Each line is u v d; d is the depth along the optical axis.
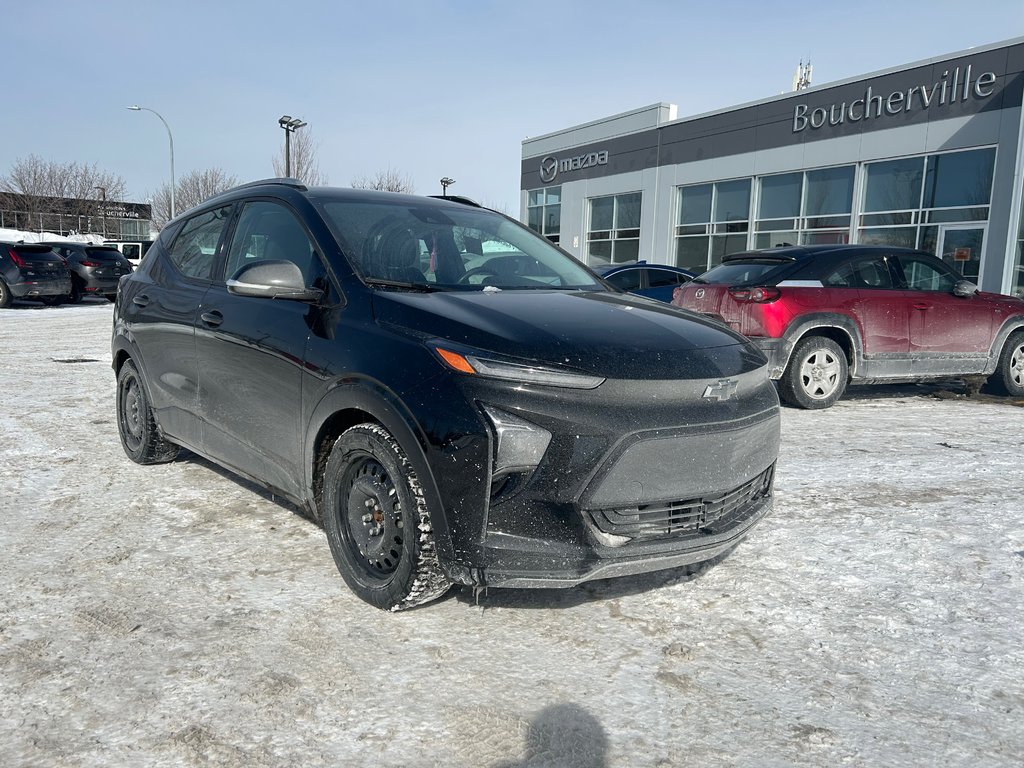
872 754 2.09
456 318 2.78
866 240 18.86
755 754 2.09
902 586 3.16
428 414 2.55
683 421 2.61
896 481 4.66
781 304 6.94
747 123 21.58
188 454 5.05
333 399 2.89
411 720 2.20
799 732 2.19
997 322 7.80
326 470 3.01
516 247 3.98
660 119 24.61
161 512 3.89
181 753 2.03
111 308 19.48
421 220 3.78
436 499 2.54
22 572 3.15
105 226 57.78
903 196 18.00
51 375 8.37
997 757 2.09
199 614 2.81
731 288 7.18
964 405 7.65
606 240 27.56
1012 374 8.06
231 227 4.03
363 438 2.79
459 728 2.17
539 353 2.58
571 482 2.48
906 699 2.36
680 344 2.85
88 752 2.03
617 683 2.42
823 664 2.56
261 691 2.32
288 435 3.21
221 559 3.31
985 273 16.33
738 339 3.17
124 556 3.32
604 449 2.49
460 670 2.47
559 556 2.48
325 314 3.11
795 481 4.65
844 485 4.57
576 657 2.57
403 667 2.48
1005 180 15.87
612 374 2.57
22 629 2.68
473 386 2.53
